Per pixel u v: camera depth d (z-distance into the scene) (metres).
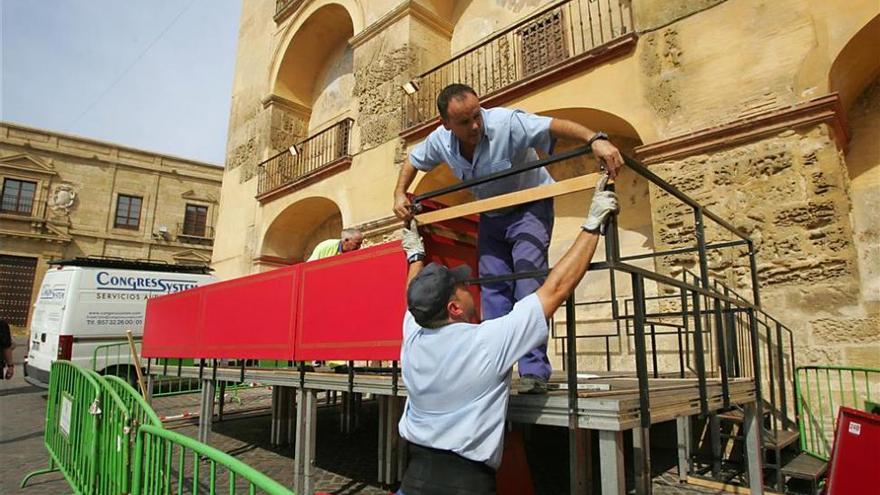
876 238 5.76
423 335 2.24
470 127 2.81
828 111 5.43
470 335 2.07
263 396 12.25
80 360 10.43
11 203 29.62
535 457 6.10
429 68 11.50
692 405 2.93
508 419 2.63
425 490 2.03
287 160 15.18
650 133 6.95
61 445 4.94
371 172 11.63
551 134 2.77
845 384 5.07
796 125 5.63
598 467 5.61
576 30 9.09
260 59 17.03
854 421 4.09
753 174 5.90
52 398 5.57
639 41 7.29
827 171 5.41
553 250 9.09
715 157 6.24
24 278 29.45
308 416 4.44
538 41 9.72
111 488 3.40
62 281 11.03
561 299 2.14
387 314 3.51
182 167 34.75
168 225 33.72
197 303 6.13
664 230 6.54
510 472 3.00
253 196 15.76
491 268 3.19
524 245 3.00
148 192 33.44
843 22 5.52
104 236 31.58
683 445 5.12
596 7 8.80
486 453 1.99
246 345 5.08
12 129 30.03
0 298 28.69
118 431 3.34
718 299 3.23
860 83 6.11
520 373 2.82
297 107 16.22
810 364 5.30
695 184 6.34
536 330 2.06
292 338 4.43
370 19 12.64
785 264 5.56
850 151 6.16
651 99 7.02
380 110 11.70
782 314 5.54
